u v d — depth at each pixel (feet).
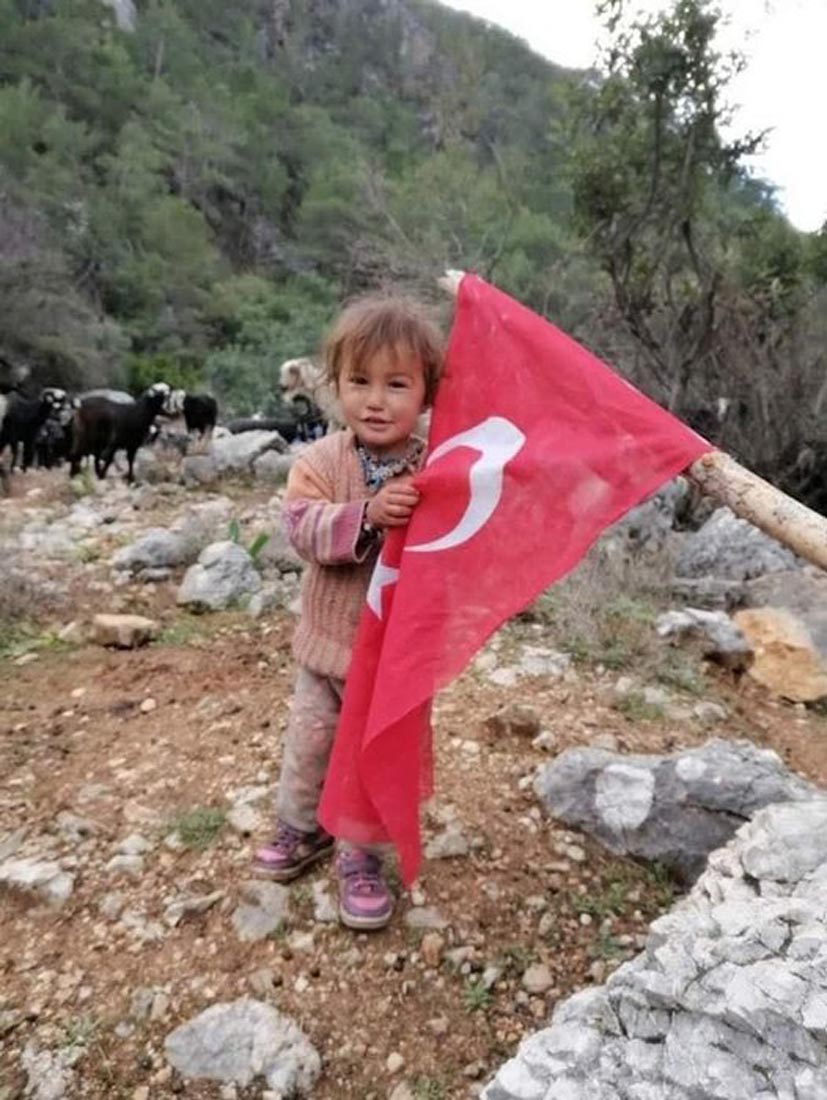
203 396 38.60
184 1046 6.10
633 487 5.68
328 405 8.44
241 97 213.46
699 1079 4.29
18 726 10.47
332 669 6.88
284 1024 6.22
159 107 187.73
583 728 9.98
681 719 10.68
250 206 191.11
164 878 7.64
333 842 7.66
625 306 26.53
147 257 136.05
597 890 7.57
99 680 11.82
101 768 9.39
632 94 27.37
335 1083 5.98
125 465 34.04
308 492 6.67
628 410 5.86
